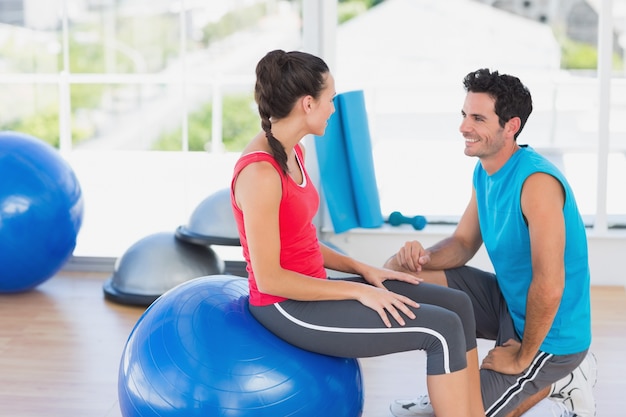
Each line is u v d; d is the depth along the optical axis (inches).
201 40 501.4
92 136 472.1
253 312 94.7
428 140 360.5
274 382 90.4
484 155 96.6
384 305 89.6
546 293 91.4
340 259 102.5
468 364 95.3
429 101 374.9
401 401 109.3
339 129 177.9
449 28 512.1
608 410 118.8
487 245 101.8
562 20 462.0
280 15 515.2
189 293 98.4
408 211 217.3
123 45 461.1
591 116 352.5
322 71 87.1
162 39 472.7
